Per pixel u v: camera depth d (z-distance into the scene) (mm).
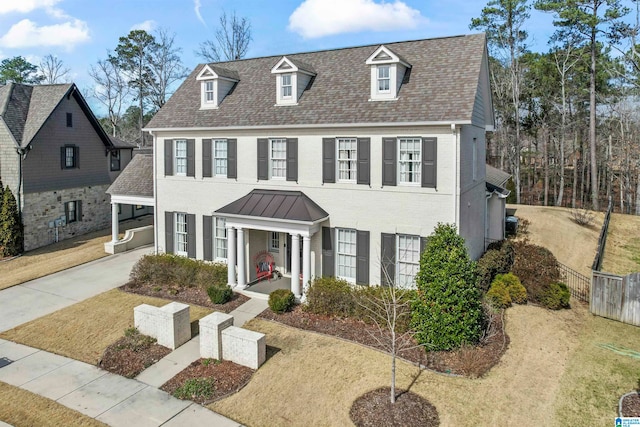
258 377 13188
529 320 16625
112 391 12828
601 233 27734
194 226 22484
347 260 18797
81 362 14562
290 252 21750
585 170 55500
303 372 13352
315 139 18953
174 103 23703
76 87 31172
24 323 17438
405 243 17641
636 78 41500
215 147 21766
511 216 32000
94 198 33531
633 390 12391
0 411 11898
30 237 28297
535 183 54875
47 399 12453
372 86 18484
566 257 24891
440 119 16250
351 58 21391
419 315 14352
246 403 12055
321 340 15234
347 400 11992
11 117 28422
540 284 18312
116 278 22422
